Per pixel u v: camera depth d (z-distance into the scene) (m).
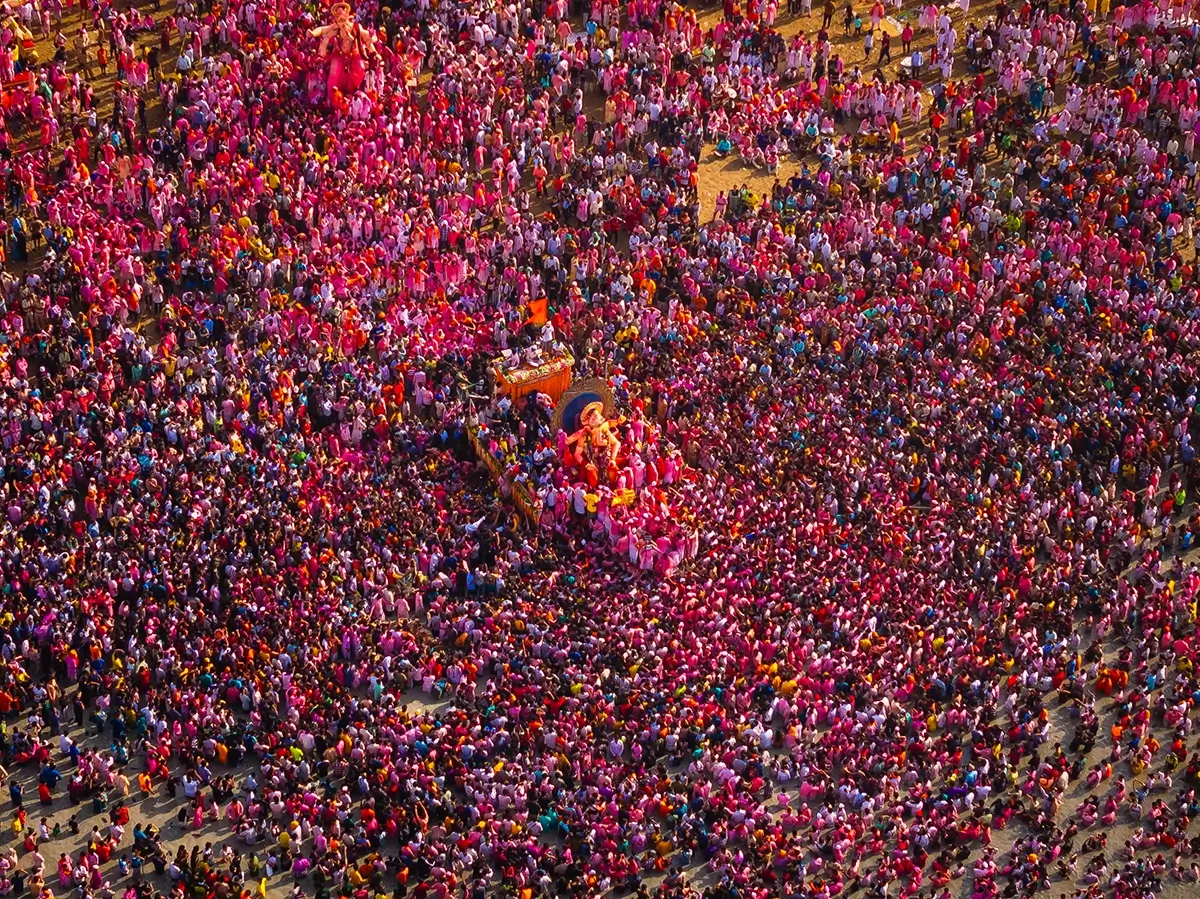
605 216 111.88
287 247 105.50
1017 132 119.50
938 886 84.81
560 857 83.25
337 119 113.00
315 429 99.19
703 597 92.81
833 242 111.69
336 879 82.56
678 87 118.81
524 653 90.06
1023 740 90.19
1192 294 110.56
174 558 91.44
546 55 118.06
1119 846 87.38
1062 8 126.88
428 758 86.12
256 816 84.50
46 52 117.00
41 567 90.88
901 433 101.00
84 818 84.88
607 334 104.75
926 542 96.44
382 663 89.44
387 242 107.00
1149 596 96.06
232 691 87.38
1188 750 91.25
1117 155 117.81
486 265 107.69
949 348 106.56
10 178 107.31
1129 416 102.81
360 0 118.69
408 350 102.31
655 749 87.44
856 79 121.94
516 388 100.31
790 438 100.06
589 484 96.94
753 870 83.81
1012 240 112.88
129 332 100.31
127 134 110.94
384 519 94.62
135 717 87.00
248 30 117.69
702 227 111.88
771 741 89.06
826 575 94.31
